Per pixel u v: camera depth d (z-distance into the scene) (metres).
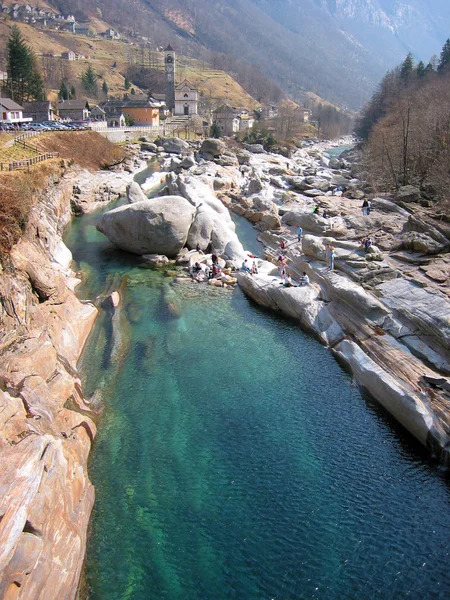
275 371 29.38
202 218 48.47
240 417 25.11
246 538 18.41
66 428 21.22
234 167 103.88
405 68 163.50
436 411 24.03
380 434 24.48
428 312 31.20
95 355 29.61
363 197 73.12
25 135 78.56
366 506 20.14
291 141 166.12
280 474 21.53
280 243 51.44
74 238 52.50
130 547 17.81
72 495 18.08
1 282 24.59
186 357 30.25
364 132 153.88
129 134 132.50
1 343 22.27
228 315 36.28
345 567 17.47
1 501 14.27
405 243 44.47
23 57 140.38
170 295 38.44
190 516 19.20
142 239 45.44
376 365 28.31
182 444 22.98
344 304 34.31
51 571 14.49
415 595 16.64
